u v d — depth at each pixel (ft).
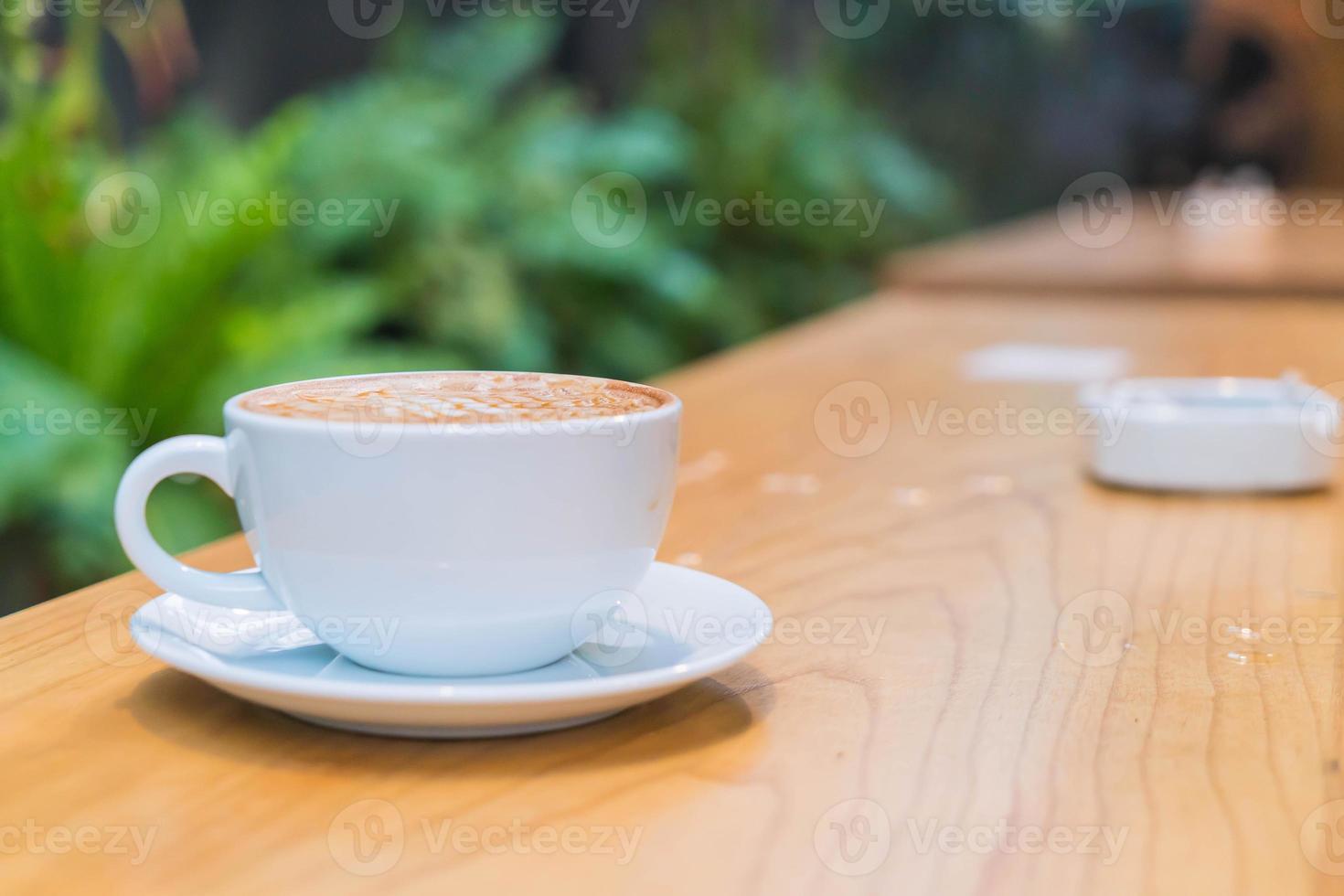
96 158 10.78
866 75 21.95
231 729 2.75
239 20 15.74
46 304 9.34
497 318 13.14
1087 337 5.97
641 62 19.29
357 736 2.73
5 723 2.75
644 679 2.68
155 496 8.73
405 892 2.50
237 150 12.27
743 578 3.20
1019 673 2.90
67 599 3.10
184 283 9.46
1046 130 22.85
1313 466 3.69
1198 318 6.68
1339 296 7.25
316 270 12.69
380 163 13.33
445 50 16.47
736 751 2.71
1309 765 2.69
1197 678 2.88
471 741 2.73
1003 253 9.17
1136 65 22.27
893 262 8.16
